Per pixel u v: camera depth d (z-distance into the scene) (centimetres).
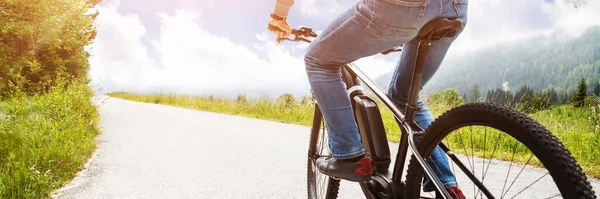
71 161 485
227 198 374
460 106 173
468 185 262
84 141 618
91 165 514
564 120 727
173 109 1814
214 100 2094
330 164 227
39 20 1420
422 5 169
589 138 588
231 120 1194
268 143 707
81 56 1830
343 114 211
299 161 542
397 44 186
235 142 718
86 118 871
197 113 1520
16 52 1416
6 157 457
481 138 455
